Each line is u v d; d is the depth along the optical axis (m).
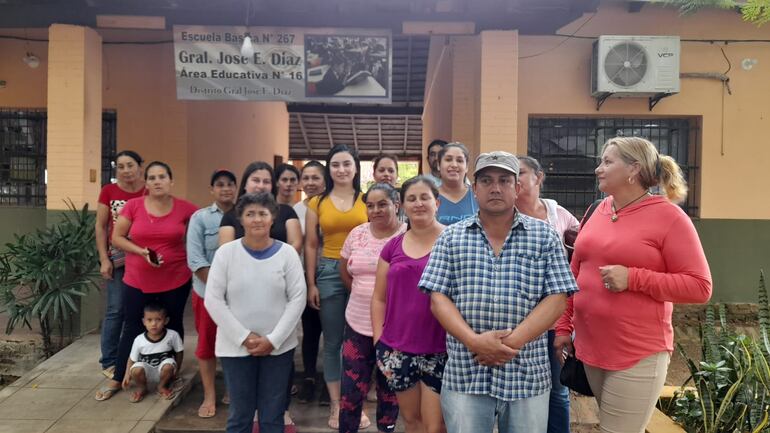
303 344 4.00
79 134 5.64
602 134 6.70
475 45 6.38
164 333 3.95
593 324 2.46
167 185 3.91
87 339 5.16
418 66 10.91
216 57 5.88
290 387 3.49
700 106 6.51
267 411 2.95
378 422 3.16
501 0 5.63
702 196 6.55
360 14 5.77
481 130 5.75
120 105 7.34
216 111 8.63
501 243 2.28
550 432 3.00
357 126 14.86
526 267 2.21
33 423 3.57
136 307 3.92
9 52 6.96
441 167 3.43
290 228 3.56
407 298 2.61
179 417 3.71
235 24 5.84
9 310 4.88
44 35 6.92
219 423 3.62
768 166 6.54
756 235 6.53
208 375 3.71
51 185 5.64
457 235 2.30
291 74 5.91
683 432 3.21
